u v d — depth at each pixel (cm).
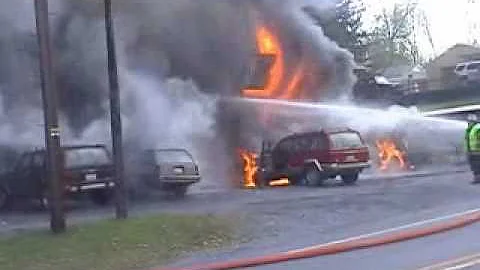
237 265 1098
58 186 1364
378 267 974
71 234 1339
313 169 2464
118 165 1483
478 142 2162
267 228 1458
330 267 1005
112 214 1755
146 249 1268
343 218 1559
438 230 1291
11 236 1370
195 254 1251
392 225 1412
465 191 1933
